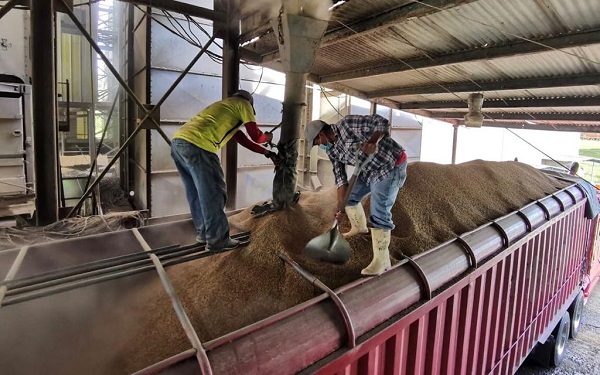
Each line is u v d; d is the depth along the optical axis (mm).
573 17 4547
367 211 3795
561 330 6074
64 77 15898
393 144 2871
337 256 2861
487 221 4109
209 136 2885
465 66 6969
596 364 6277
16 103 5629
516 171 6043
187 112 8258
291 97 3701
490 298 3514
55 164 4637
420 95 9867
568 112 8953
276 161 3678
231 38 6398
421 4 4629
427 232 3580
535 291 4742
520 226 4129
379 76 8609
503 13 4797
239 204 9508
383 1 4832
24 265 2869
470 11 4906
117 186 11805
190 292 2629
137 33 9008
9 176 5672
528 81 7039
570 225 5746
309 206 4027
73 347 2332
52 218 4758
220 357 1721
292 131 3734
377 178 2854
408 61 7320
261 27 6043
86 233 4828
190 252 3023
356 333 2178
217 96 8547
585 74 6219
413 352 2646
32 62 4336
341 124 2914
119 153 5613
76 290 2689
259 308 2406
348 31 5699
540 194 5512
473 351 3383
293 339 1943
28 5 4500
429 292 2674
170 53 7883
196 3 8016
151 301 2639
